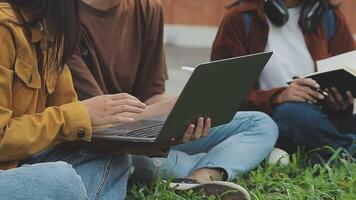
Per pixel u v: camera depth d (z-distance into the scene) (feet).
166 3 40.65
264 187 13.38
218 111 11.66
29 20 10.23
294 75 15.85
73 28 10.53
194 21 40.83
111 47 13.41
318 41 16.12
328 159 14.98
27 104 10.44
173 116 10.71
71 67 12.80
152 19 13.93
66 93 11.28
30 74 10.35
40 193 9.27
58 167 9.52
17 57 10.21
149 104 13.98
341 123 15.76
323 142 14.98
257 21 15.85
